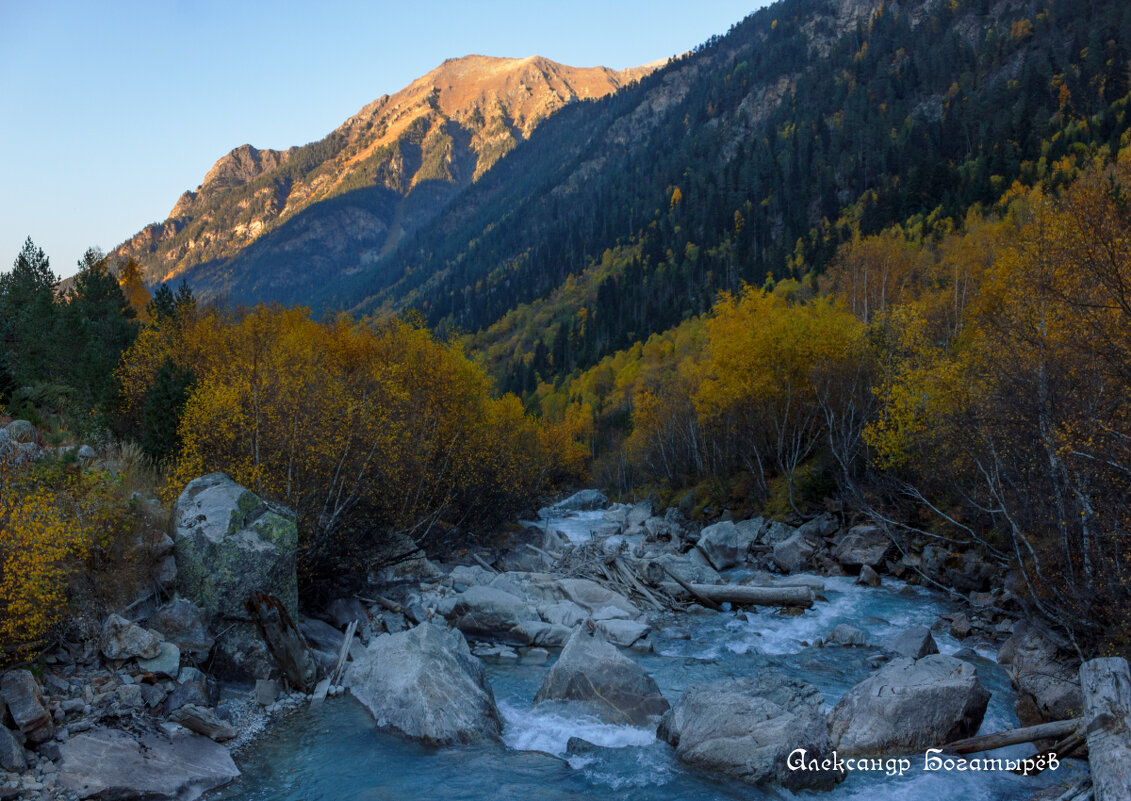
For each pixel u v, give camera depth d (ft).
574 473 246.47
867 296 182.80
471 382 110.83
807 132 609.42
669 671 50.39
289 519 45.78
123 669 34.86
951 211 333.83
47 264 116.06
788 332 120.16
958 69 611.06
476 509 98.43
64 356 84.23
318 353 93.66
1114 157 305.94
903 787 31.58
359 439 61.46
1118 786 24.61
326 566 55.67
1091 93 447.83
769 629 62.64
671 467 168.14
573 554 88.48
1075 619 45.19
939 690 36.14
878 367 104.94
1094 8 574.15
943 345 108.58
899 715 35.58
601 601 67.97
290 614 43.96
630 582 75.10
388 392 76.79
